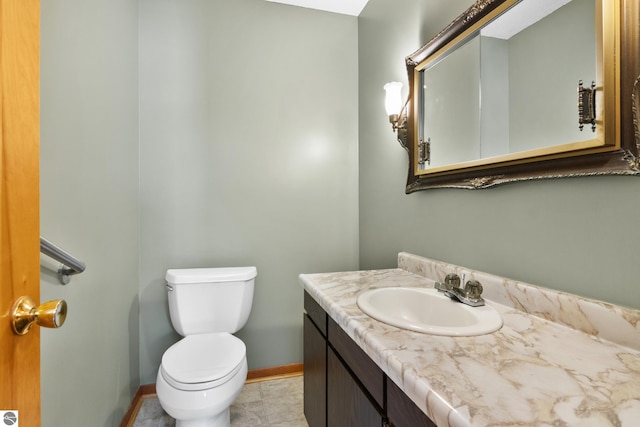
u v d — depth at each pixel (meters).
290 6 2.09
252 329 2.04
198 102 1.92
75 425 1.08
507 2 0.97
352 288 1.21
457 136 1.22
